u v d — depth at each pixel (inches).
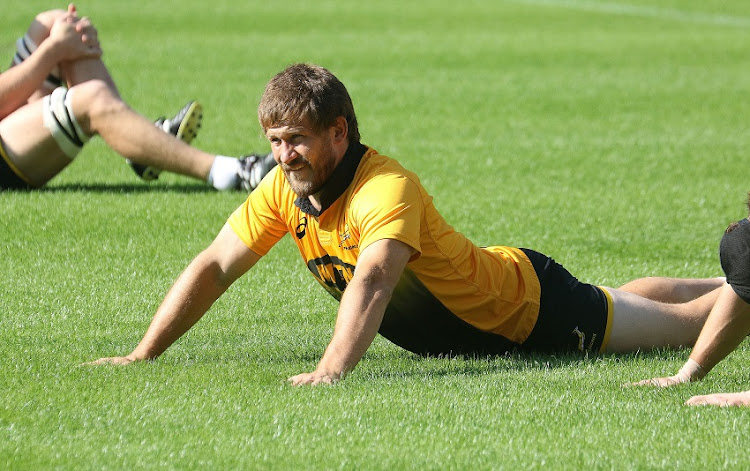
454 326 684.1
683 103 2071.9
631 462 483.5
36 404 560.4
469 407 556.7
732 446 502.9
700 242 1106.1
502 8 3754.9
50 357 677.3
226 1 3725.4
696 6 3882.9
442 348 704.4
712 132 1787.6
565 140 1696.6
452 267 661.9
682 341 730.2
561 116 1921.8
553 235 1120.8
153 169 1279.5
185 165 1263.5
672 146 1658.5
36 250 1001.5
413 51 2736.2
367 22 3321.9
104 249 1011.3
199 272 671.8
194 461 480.7
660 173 1461.6
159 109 1909.4
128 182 1346.0
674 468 477.7
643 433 521.0
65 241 1035.9
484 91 2177.7
